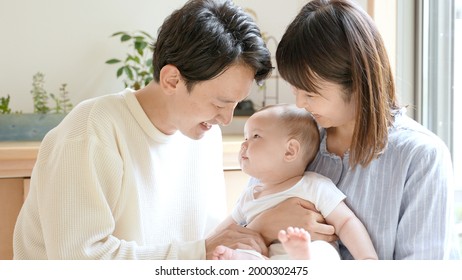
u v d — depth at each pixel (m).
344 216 1.30
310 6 1.29
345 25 1.22
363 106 1.23
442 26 2.02
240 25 1.26
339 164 1.38
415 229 1.25
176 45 1.28
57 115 2.44
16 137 2.39
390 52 2.06
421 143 1.26
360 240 1.27
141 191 1.38
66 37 2.69
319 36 1.22
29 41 2.66
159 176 1.43
